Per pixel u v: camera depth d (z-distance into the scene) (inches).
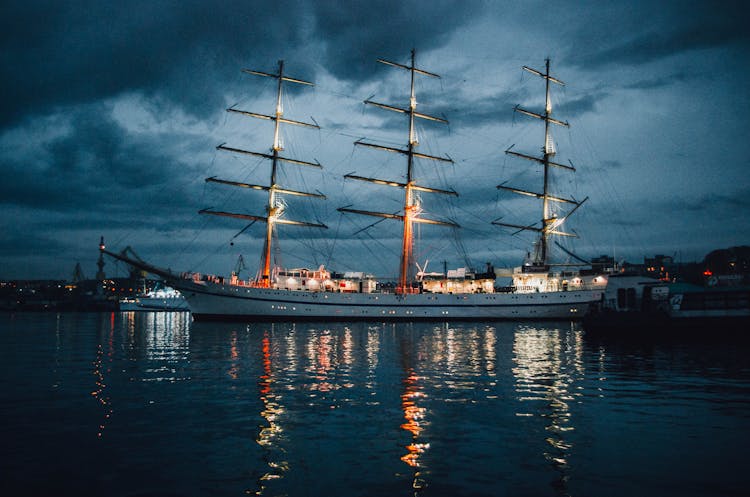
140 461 425.1
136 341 1670.8
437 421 553.0
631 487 366.9
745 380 817.5
